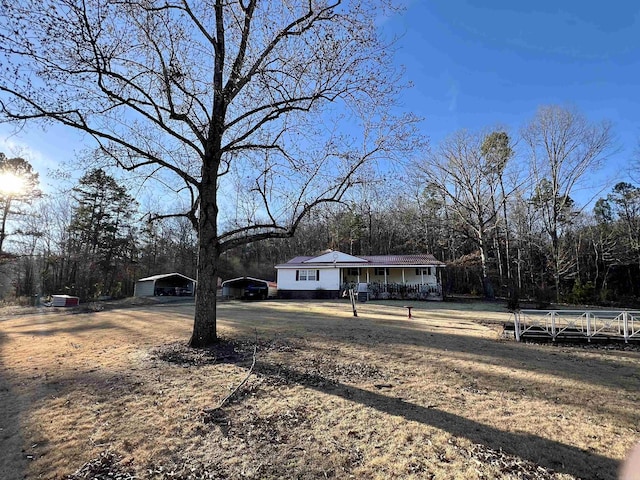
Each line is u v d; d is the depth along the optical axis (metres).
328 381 6.32
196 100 8.39
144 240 41.19
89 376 6.59
